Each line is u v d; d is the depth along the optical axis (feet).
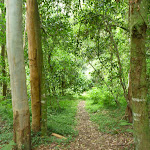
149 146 7.95
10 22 10.90
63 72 28.25
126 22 20.61
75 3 19.25
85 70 47.06
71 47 22.15
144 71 7.93
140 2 7.61
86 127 19.47
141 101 8.00
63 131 16.87
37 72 16.33
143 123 8.02
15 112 11.48
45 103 15.33
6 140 12.87
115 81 27.04
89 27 19.72
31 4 15.57
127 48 24.77
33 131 16.06
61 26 18.11
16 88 11.24
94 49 22.43
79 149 12.74
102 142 13.94
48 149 12.47
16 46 11.03
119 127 17.26
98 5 17.71
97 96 34.55
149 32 14.67
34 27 15.81
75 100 43.52
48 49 21.27
